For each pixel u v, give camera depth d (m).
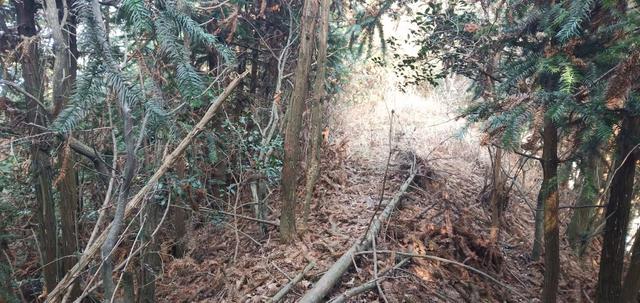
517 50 4.45
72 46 3.79
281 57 6.38
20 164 4.30
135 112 2.30
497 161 6.06
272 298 3.92
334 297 3.98
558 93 2.23
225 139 5.43
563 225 7.07
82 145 3.51
